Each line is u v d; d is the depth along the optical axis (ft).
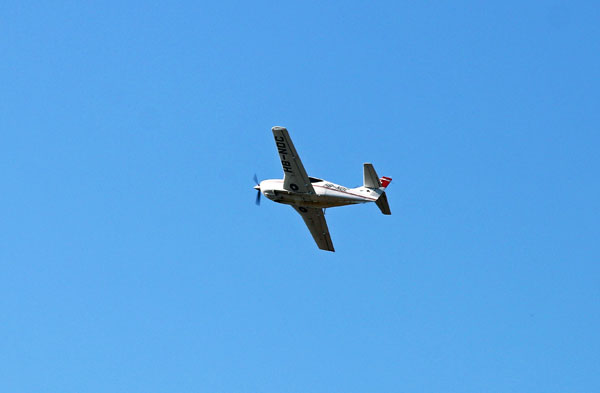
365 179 452.35
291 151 434.30
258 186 481.87
